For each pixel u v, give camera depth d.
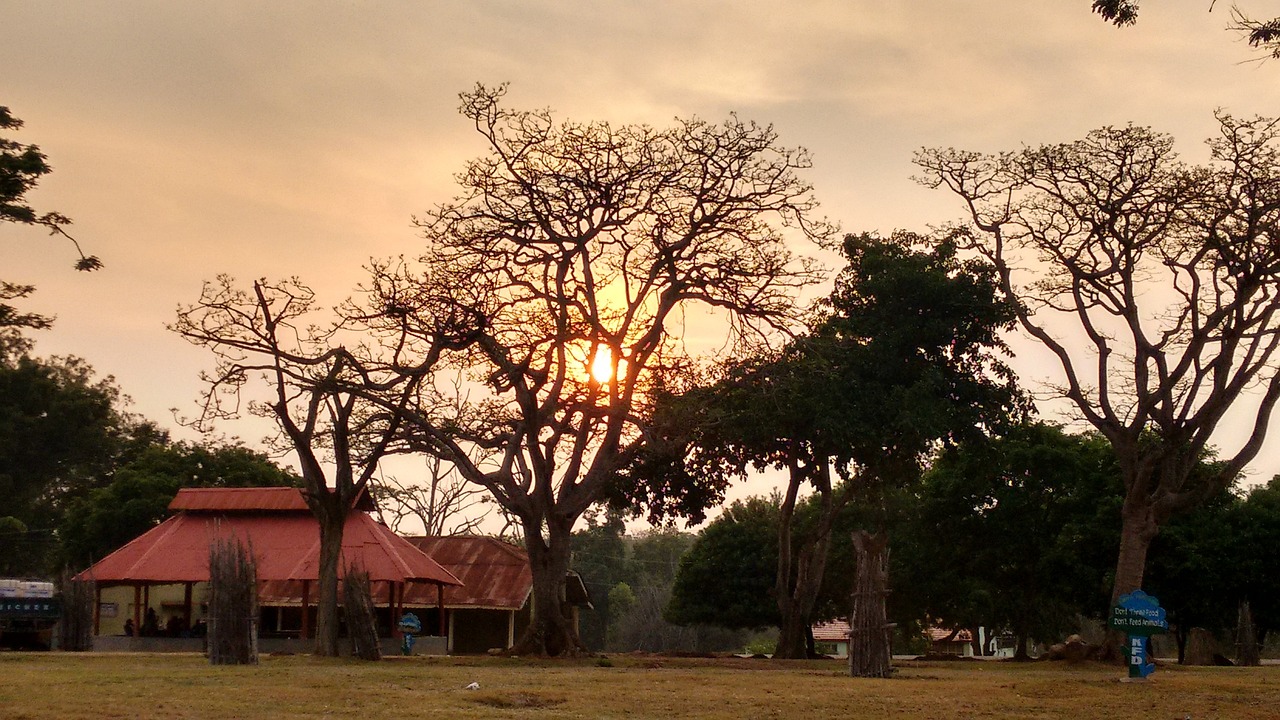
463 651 53.84
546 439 33.59
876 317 41.03
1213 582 42.12
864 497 53.31
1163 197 31.67
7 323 25.44
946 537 49.69
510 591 53.06
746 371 36.53
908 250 42.03
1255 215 30.55
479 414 33.78
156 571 42.38
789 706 16.91
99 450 81.81
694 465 41.84
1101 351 33.22
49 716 13.54
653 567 115.06
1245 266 30.91
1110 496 43.94
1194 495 31.81
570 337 33.00
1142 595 22.66
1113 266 33.03
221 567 24.39
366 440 33.91
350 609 29.08
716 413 35.03
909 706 17.30
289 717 13.95
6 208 24.59
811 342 36.72
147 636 43.00
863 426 38.62
